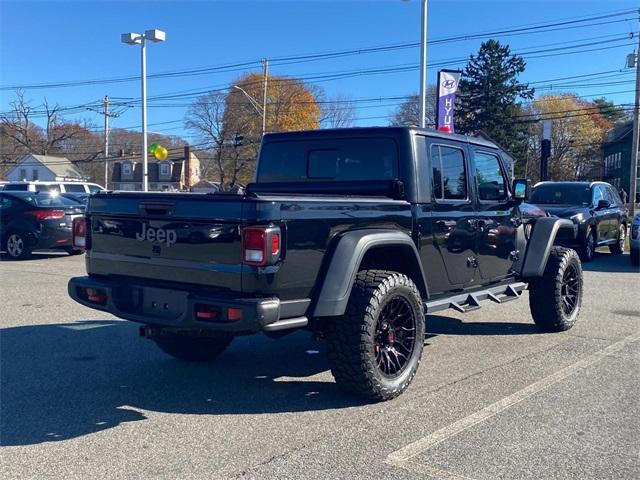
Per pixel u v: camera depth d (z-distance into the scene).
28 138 85.31
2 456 3.90
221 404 4.91
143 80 28.52
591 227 15.24
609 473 3.70
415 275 5.44
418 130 5.66
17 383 5.42
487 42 60.09
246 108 67.38
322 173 6.07
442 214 5.82
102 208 5.05
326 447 4.05
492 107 59.78
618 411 4.76
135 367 5.96
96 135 87.38
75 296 5.16
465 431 4.34
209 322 4.28
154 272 4.72
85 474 3.66
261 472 3.69
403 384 5.04
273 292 4.26
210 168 87.94
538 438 4.22
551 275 7.37
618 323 8.08
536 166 71.88
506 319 8.37
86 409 4.78
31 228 14.73
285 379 5.59
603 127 82.25
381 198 5.27
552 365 6.07
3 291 10.16
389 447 4.06
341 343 4.72
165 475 3.65
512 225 6.98
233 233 4.25
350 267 4.63
